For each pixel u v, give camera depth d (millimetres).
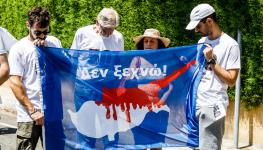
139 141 6312
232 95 10055
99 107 6172
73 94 6062
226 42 6207
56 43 6430
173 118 6359
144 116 6309
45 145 5934
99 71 6152
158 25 10570
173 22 10445
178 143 6383
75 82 6062
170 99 6344
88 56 6098
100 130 6188
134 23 10828
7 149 9031
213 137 6250
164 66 6312
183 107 6359
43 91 5879
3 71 6000
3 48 6031
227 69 6180
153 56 6277
